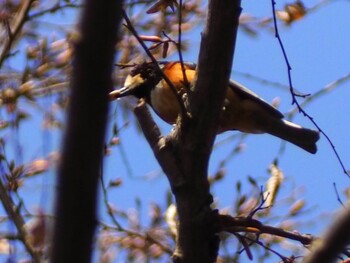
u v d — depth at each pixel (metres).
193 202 5.60
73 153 3.01
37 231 6.18
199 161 5.66
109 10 2.96
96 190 3.05
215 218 5.59
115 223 9.23
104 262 8.98
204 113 5.64
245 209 8.77
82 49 2.98
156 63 5.50
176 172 5.67
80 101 3.00
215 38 5.55
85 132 3.00
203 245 5.56
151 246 9.32
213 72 5.59
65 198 3.03
